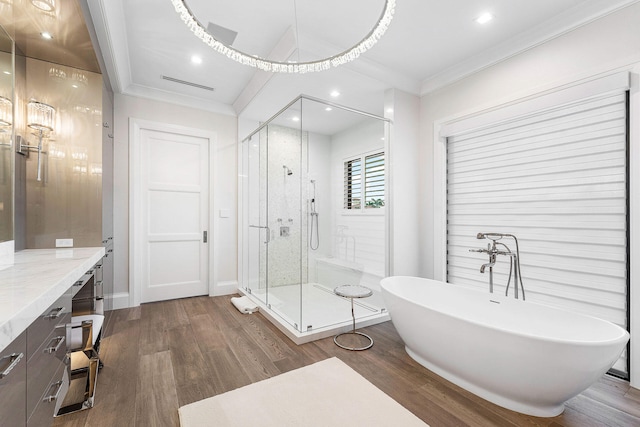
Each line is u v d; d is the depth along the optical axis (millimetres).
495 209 2676
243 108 3736
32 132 2254
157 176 3602
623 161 1943
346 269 2988
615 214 1979
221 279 3984
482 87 2732
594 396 1759
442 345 1885
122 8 2137
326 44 2480
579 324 1816
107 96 2820
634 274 1853
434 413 1594
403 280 2756
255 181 3648
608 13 1958
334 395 1729
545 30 2246
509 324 2150
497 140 2658
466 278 2920
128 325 2832
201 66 3014
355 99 3434
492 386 1687
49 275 1241
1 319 683
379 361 2170
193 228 3832
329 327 2652
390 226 3160
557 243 2258
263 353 2277
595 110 2068
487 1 2033
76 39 2035
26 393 832
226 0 2051
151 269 3576
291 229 2830
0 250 1448
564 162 2223
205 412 1563
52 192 2330
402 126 3197
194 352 2285
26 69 2242
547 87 2264
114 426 1480
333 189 2920
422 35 2430
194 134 3791
